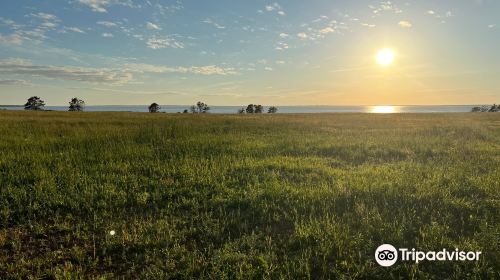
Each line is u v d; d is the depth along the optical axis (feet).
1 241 17.60
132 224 19.79
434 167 32.48
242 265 14.98
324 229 18.17
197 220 20.45
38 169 30.58
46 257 16.20
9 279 14.49
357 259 15.69
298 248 16.97
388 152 42.70
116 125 81.20
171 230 18.86
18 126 69.31
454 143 49.55
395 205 21.70
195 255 16.12
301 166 33.81
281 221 20.22
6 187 25.63
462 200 21.90
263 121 107.45
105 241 17.75
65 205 22.57
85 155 38.60
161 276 14.39
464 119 126.93
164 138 55.06
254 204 22.50
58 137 53.93
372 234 17.95
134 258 16.20
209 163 35.45
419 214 20.43
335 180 27.99
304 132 69.56
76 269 15.21
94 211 21.34
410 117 147.64
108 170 31.89
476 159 37.11
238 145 48.39
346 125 92.02
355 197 22.75
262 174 31.09
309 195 23.71
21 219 20.34
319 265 15.15
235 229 19.27
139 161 36.32
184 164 33.91
